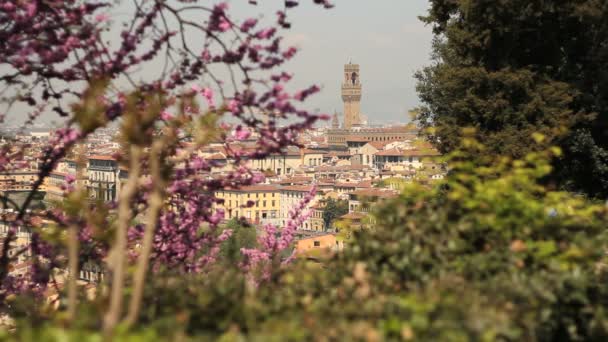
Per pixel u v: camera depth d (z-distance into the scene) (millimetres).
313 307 13617
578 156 64875
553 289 15023
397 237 16609
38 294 28234
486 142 61938
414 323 12461
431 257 16062
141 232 29641
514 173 18562
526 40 65812
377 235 16766
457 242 16297
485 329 12469
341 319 12805
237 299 14008
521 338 13672
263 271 21469
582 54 66250
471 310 12836
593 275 16406
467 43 64625
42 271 28156
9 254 30422
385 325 12484
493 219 16625
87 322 13078
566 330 15398
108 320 12234
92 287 26734
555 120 61719
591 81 66062
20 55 27484
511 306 13742
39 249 27969
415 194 18484
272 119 26531
